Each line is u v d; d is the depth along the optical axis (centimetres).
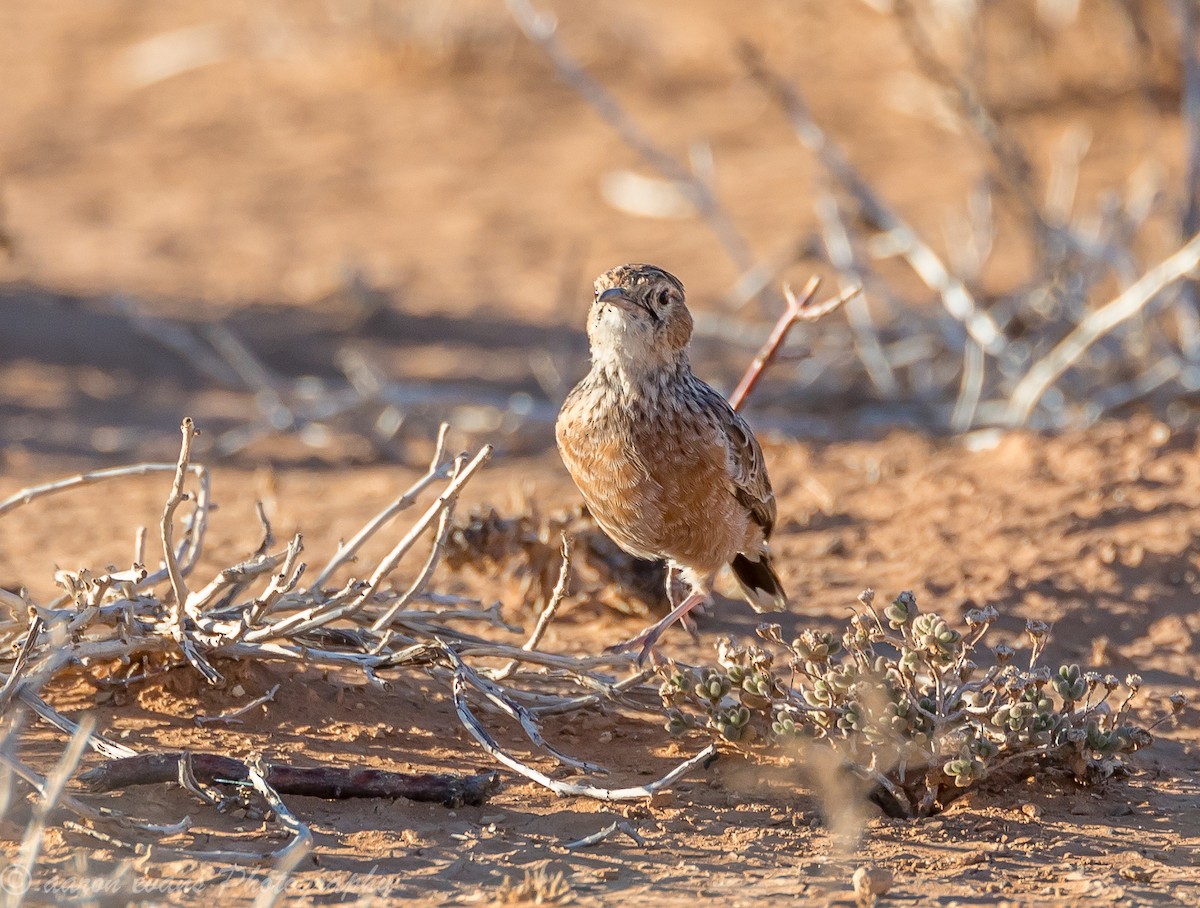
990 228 3422
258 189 5325
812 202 4784
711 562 1568
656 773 1312
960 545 1927
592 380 1529
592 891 1073
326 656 1330
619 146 5500
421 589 1430
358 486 2481
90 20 7156
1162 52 5122
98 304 4141
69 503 2345
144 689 1378
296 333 3938
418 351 3769
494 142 5675
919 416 2909
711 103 5822
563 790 1215
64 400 3353
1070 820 1235
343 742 1325
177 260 4647
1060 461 2161
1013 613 1728
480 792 1229
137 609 1361
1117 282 3556
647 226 4809
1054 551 1880
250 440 2920
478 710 1422
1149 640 1673
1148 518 1952
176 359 3781
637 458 1495
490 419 3103
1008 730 1238
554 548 1748
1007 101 5069
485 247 4712
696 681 1327
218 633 1337
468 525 1781
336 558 1401
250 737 1313
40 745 1260
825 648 1294
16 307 4059
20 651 1221
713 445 1510
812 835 1196
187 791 1197
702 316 3212
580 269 4459
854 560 1922
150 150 5712
